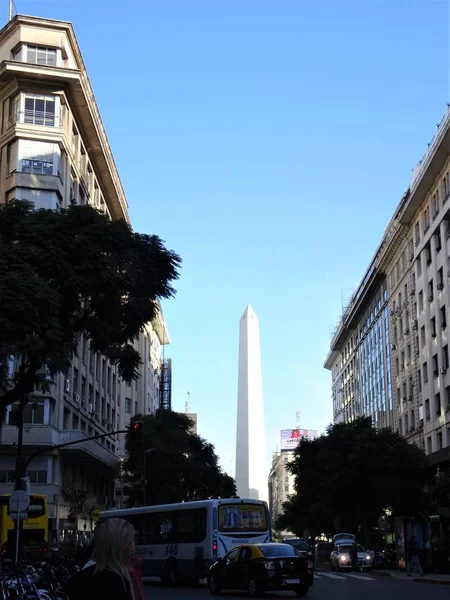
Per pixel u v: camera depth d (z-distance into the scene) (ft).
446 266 168.66
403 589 81.87
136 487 209.87
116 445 259.80
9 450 162.30
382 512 161.27
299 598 71.20
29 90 172.04
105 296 74.74
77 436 170.50
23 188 167.22
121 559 14.15
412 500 154.10
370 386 268.82
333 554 139.44
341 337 333.21
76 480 189.16
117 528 14.33
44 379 72.74
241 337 307.58
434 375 178.81
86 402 200.13
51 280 71.15
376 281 249.55
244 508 90.84
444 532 147.74
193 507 92.48
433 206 179.83
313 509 166.91
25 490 89.10
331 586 88.53
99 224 74.38
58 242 71.46
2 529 117.60
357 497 160.66
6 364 73.77
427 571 118.21
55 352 65.77
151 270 75.92
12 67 168.04
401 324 216.74
